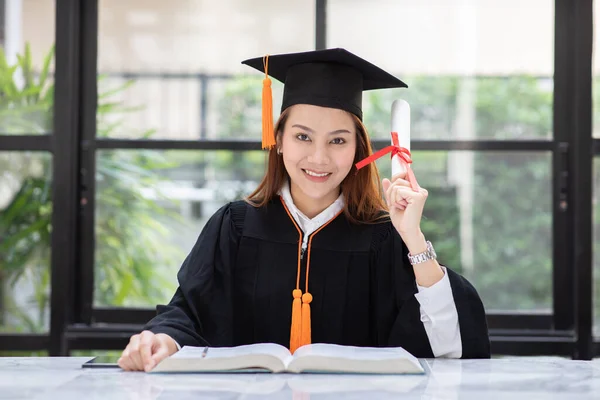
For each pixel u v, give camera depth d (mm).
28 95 3512
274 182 2025
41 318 3514
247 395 1132
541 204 3447
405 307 1765
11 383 1262
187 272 1903
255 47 3514
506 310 3461
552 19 3432
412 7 3465
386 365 1334
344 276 1941
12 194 3521
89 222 3506
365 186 1996
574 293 3383
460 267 3477
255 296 1938
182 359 1362
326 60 1921
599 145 3346
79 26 3484
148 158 3533
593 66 3389
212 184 3531
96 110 3520
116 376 1337
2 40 3512
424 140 3461
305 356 1346
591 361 1565
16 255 3514
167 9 3525
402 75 3479
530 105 3447
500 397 1126
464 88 3467
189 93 3529
